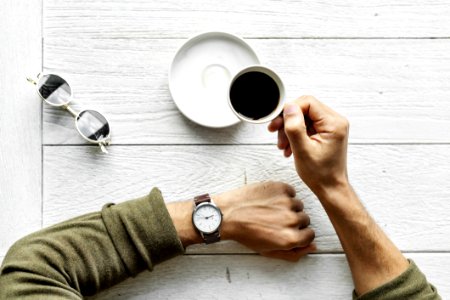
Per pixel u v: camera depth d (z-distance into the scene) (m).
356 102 1.22
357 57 1.22
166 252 1.13
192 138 1.21
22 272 1.07
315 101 1.10
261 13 1.22
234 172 1.21
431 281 1.21
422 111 1.22
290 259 1.20
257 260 1.20
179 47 1.19
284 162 1.21
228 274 1.20
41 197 1.19
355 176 1.22
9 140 1.19
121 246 1.11
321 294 1.21
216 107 1.20
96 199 1.20
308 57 1.22
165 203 1.19
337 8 1.22
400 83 1.22
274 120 1.13
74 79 1.21
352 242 1.12
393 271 1.11
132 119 1.21
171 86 1.19
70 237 1.10
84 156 1.20
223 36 1.20
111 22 1.21
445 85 1.22
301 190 1.21
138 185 1.20
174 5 1.21
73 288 1.09
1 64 1.20
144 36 1.21
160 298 1.20
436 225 1.21
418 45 1.22
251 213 1.17
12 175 1.19
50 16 1.20
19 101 1.20
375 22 1.22
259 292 1.20
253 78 1.08
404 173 1.21
